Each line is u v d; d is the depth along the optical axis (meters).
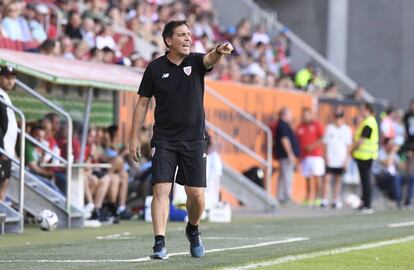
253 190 45.16
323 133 53.88
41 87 38.78
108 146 40.31
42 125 35.94
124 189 38.31
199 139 22.05
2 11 42.56
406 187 53.09
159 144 21.95
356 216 42.50
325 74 70.25
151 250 25.09
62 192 35.47
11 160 31.03
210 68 22.14
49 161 35.88
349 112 58.97
